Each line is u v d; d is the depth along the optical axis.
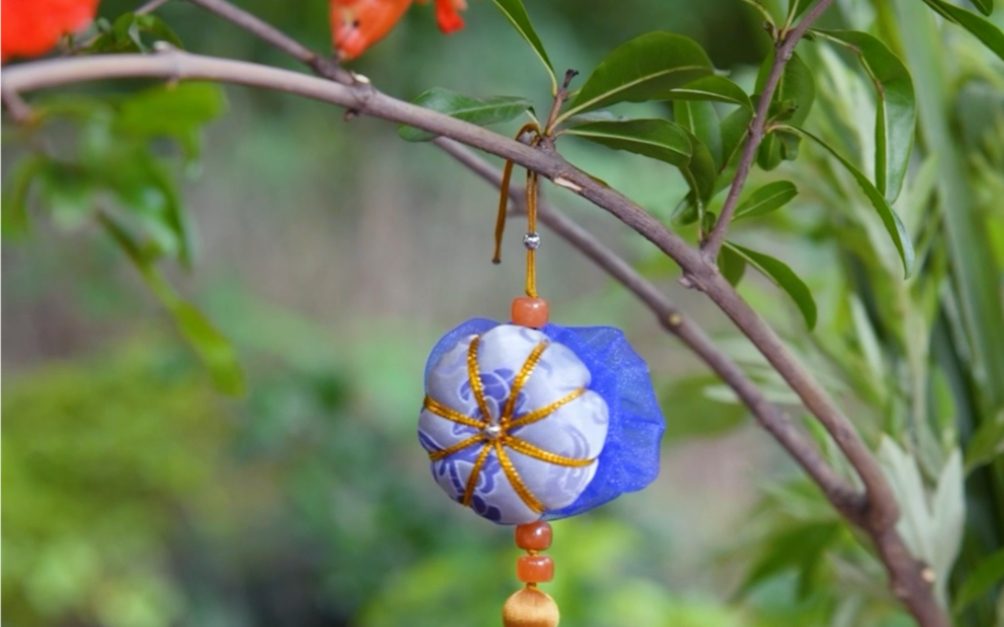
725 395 0.76
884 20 0.76
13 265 2.04
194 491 1.93
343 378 1.95
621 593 1.34
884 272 0.75
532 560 0.63
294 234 2.11
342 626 2.09
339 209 2.12
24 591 1.72
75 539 1.74
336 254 2.12
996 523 0.76
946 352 0.77
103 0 1.62
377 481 2.02
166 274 2.04
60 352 2.11
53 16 0.56
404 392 1.93
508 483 0.61
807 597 0.81
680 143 0.61
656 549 1.99
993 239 0.80
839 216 0.77
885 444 0.71
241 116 2.02
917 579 0.69
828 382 0.76
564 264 2.13
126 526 1.82
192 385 1.93
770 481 0.84
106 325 2.11
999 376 0.74
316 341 2.02
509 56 1.90
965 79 0.77
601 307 1.93
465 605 1.37
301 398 1.94
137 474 1.84
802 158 0.77
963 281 0.74
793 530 0.81
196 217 2.05
